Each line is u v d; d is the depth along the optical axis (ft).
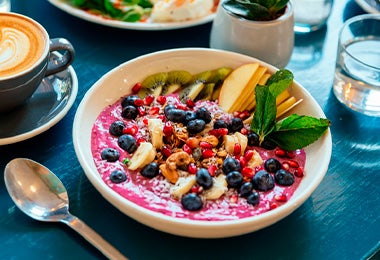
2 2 2.16
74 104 1.94
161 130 1.76
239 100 1.91
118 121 1.80
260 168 1.73
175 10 2.15
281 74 1.88
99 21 2.13
